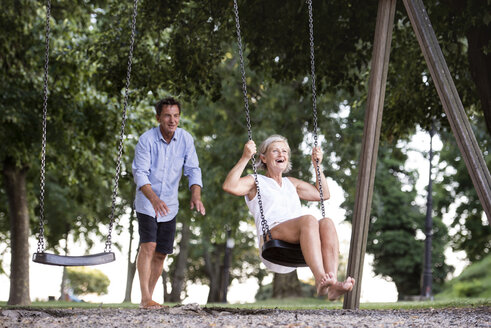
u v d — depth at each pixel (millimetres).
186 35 10555
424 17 6348
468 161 6047
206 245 32656
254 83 19766
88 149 15305
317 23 9633
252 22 9883
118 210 25391
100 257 5020
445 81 6172
